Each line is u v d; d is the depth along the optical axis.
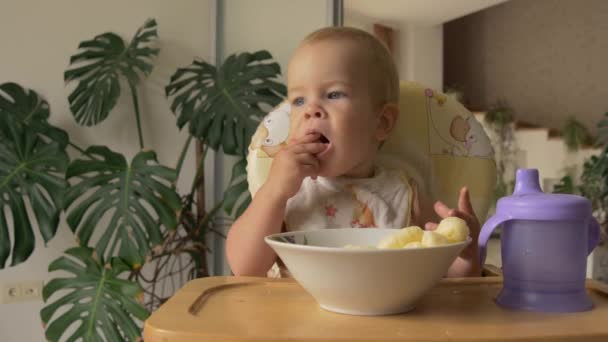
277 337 0.42
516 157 4.39
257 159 1.03
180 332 0.43
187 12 2.21
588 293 0.60
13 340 2.08
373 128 0.91
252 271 0.81
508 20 4.53
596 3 4.26
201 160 2.08
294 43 2.30
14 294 2.07
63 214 2.10
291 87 0.88
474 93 4.45
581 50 4.34
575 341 0.43
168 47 2.19
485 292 0.60
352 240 0.62
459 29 4.24
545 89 4.48
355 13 2.68
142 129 2.18
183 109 1.98
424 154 1.04
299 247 0.47
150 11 2.17
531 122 4.49
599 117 4.23
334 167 0.85
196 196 2.21
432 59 3.88
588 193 2.92
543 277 0.52
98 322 1.60
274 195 0.81
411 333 0.44
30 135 1.86
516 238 0.53
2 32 2.04
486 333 0.44
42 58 2.08
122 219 1.68
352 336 0.42
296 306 0.54
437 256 0.47
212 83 2.13
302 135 0.85
